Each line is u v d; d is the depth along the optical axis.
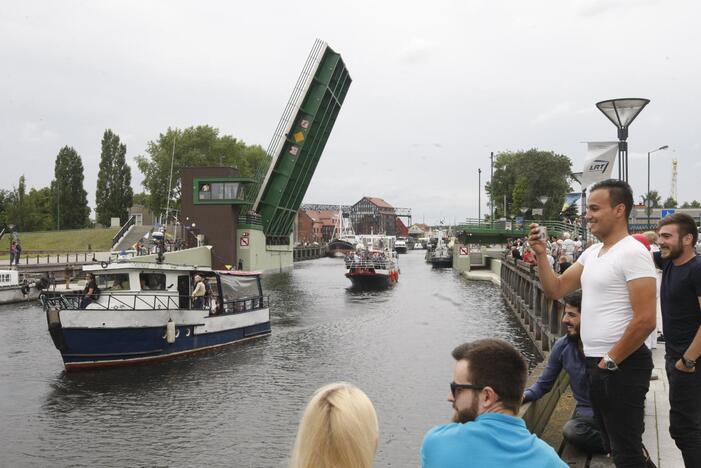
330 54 53.41
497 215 106.69
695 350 4.75
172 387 18.11
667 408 8.12
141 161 81.44
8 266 46.03
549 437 6.70
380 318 31.94
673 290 4.97
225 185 58.19
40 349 23.45
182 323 21.75
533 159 96.31
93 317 19.73
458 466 2.92
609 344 4.35
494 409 3.06
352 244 116.88
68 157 99.38
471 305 37.72
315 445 2.57
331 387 2.72
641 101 11.29
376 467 12.14
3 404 16.47
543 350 22.56
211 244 58.22
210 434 14.08
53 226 99.75
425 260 100.44
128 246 66.88
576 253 24.33
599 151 10.41
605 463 5.82
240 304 25.22
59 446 13.41
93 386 18.25
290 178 60.00
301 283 53.53
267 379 19.05
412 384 18.25
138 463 12.47
